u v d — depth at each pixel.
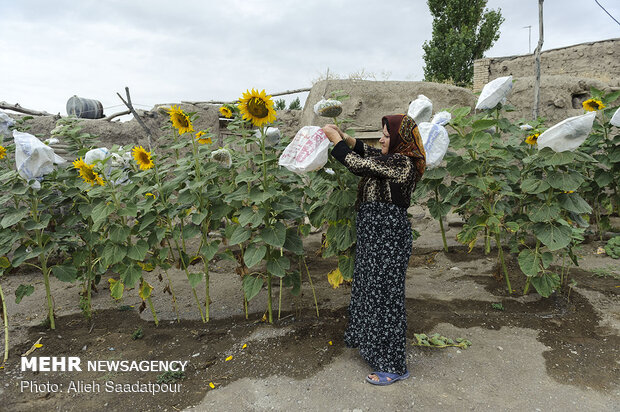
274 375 2.67
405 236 2.50
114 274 4.86
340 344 3.01
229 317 3.56
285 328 3.28
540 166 3.54
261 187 2.96
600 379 2.55
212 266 5.03
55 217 3.49
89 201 3.31
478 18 18.22
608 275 4.17
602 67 10.70
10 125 3.77
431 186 4.36
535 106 5.64
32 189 3.08
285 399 2.42
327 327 3.27
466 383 2.54
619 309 3.47
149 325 3.47
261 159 2.95
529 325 3.27
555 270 4.34
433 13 18.88
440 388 2.49
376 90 7.19
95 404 2.45
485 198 3.78
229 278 4.60
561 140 3.13
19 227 3.58
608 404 2.31
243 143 3.03
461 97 7.09
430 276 4.45
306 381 2.58
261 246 2.95
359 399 2.39
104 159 2.99
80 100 7.15
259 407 2.36
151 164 3.03
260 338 3.14
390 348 2.54
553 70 11.31
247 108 2.63
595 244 5.21
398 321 2.54
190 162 3.27
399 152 2.48
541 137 3.22
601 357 2.80
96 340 3.21
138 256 3.08
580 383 2.51
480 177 3.54
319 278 4.48
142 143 7.02
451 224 6.13
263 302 3.85
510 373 2.63
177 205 3.30
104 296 4.16
